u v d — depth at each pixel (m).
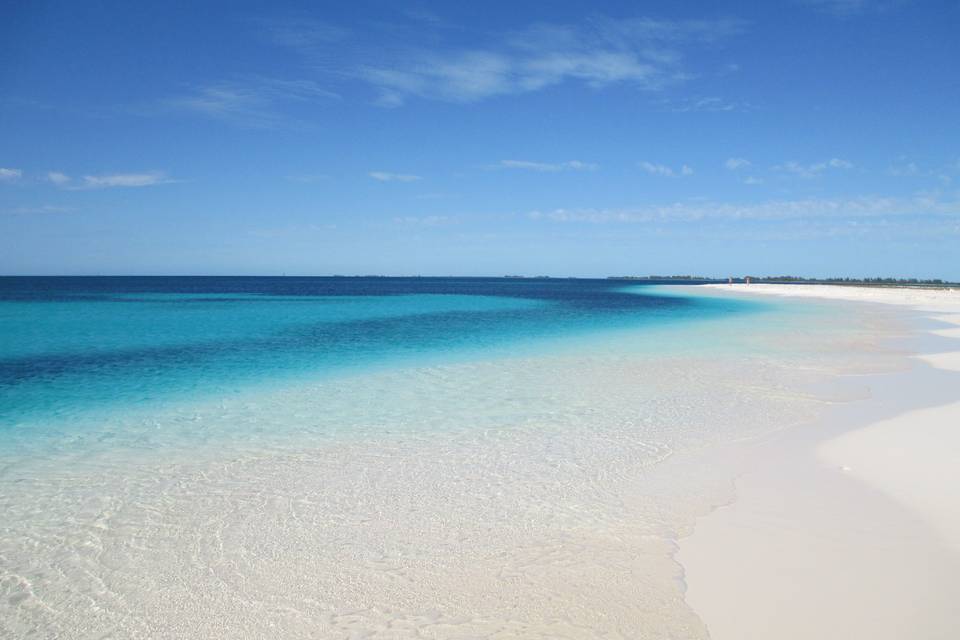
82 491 6.71
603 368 14.91
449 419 9.85
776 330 24.50
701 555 5.11
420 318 32.59
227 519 5.97
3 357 17.00
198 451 8.16
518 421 9.70
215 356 17.20
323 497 6.52
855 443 8.20
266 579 4.85
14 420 9.81
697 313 36.22
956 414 9.73
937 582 4.54
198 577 4.89
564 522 5.84
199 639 4.10
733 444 8.36
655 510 6.09
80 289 86.88
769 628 4.05
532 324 28.52
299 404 10.95
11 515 6.06
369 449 8.23
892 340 20.55
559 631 4.10
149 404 10.95
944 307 38.31
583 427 9.33
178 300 53.81
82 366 15.44
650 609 4.33
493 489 6.73
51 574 4.95
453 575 4.87
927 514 5.75
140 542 5.49
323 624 4.24
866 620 4.09
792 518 5.78
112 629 4.22
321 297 62.56
